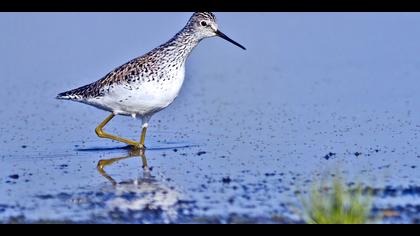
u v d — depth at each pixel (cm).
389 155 1552
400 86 2180
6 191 1355
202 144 1695
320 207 1151
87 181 1412
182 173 1455
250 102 2070
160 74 1620
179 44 1639
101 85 1655
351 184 1345
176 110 2014
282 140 1697
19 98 2164
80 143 1738
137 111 1667
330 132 1755
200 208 1242
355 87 2188
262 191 1323
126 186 1373
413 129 1761
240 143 1688
